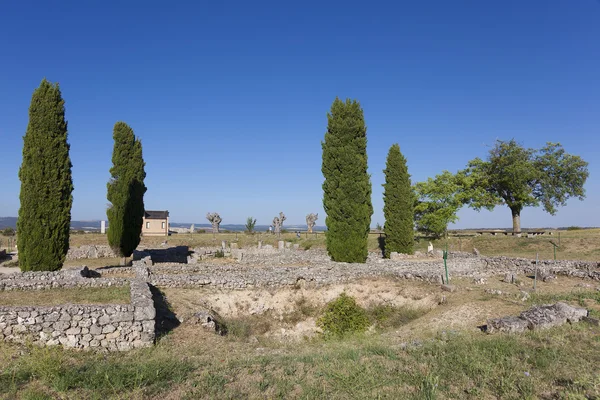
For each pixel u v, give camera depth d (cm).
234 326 1445
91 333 1084
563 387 695
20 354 966
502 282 1959
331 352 1012
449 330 1191
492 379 736
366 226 2488
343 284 1927
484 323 1262
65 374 802
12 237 5175
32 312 1070
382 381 748
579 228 6178
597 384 679
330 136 2539
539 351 876
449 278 2008
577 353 860
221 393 713
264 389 732
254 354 1061
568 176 4575
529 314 1145
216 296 1661
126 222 2795
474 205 4522
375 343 1106
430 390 671
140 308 1129
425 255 3038
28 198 1869
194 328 1293
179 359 981
